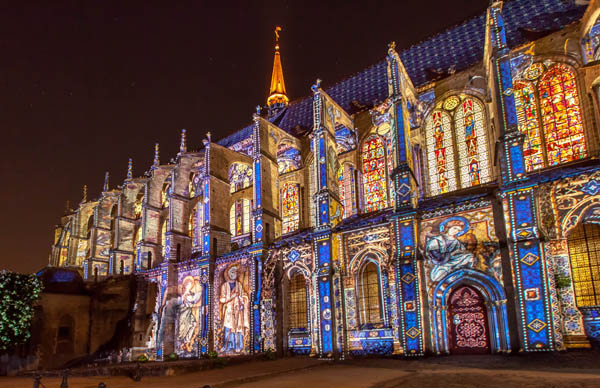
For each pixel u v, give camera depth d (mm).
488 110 29094
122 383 20484
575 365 17641
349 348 27984
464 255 24234
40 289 37938
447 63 34438
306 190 38688
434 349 24219
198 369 24984
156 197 49250
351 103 38469
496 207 23625
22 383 22438
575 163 24062
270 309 32281
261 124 36688
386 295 27094
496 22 25703
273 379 19750
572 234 22188
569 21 27922
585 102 25219
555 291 20656
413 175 28188
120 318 44938
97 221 57188
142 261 46250
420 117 32344
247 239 42375
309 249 31562
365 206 34312
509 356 21219
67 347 42469
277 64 68438
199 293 38469
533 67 27859
